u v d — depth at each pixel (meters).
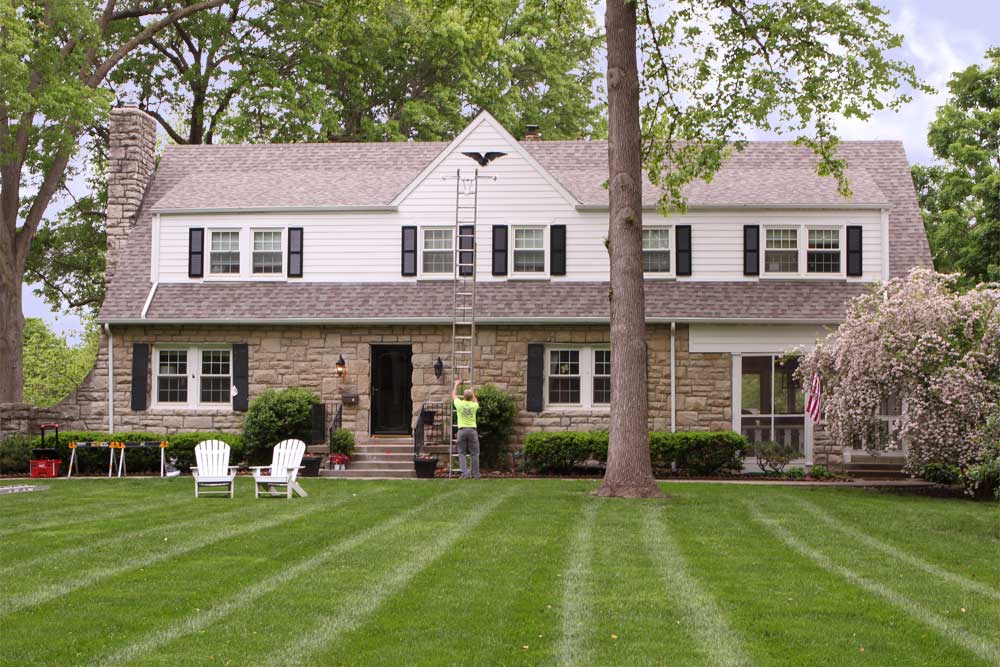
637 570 10.61
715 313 24.81
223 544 12.12
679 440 23.52
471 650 7.52
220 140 38.59
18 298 29.84
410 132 39.81
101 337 25.86
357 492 18.58
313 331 25.48
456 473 23.30
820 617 8.62
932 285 20.75
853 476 24.23
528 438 23.73
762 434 24.91
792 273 25.73
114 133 27.78
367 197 26.77
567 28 23.91
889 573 10.69
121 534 12.96
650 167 22.80
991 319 19.39
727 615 8.64
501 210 26.06
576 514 15.16
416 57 38.25
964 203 32.50
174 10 35.16
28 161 30.23
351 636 7.89
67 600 9.05
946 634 8.10
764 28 19.73
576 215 25.95
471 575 10.24
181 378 25.81
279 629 8.09
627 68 18.67
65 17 27.06
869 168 28.69
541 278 25.89
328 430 24.59
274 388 25.39
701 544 12.45
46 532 13.16
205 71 36.62
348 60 36.81
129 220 27.53
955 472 21.58
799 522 14.66
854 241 25.64
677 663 7.23
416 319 25.03
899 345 19.86
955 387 18.94
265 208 26.34
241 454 24.34
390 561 11.01
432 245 26.19
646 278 25.78
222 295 26.05
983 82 31.19
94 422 25.62
